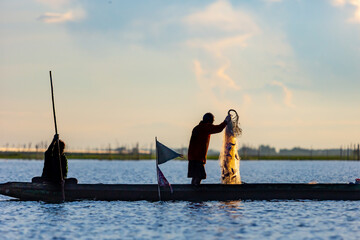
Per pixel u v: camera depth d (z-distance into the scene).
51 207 23.42
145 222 19.64
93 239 16.83
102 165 149.62
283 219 20.36
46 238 17.00
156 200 24.50
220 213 21.59
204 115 23.81
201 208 22.89
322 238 17.06
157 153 24.33
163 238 16.94
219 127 23.30
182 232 17.86
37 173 78.81
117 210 22.45
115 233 17.73
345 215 21.38
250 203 24.22
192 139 23.72
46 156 24.81
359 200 25.12
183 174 81.25
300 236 17.33
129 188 24.62
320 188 24.89
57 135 24.70
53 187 24.62
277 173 87.81
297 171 99.62
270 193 24.62
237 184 24.48
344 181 56.53
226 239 16.81
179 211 22.12
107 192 24.67
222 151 24.91
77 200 24.73
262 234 17.59
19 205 24.08
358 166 147.12
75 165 148.12
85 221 19.95
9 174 73.75
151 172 89.88
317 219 20.45
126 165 151.50
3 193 24.81
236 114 24.50
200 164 23.73
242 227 18.75
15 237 17.17
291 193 24.80
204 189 24.22
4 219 20.48
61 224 19.41
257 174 82.38
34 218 20.67
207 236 17.23
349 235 17.56
